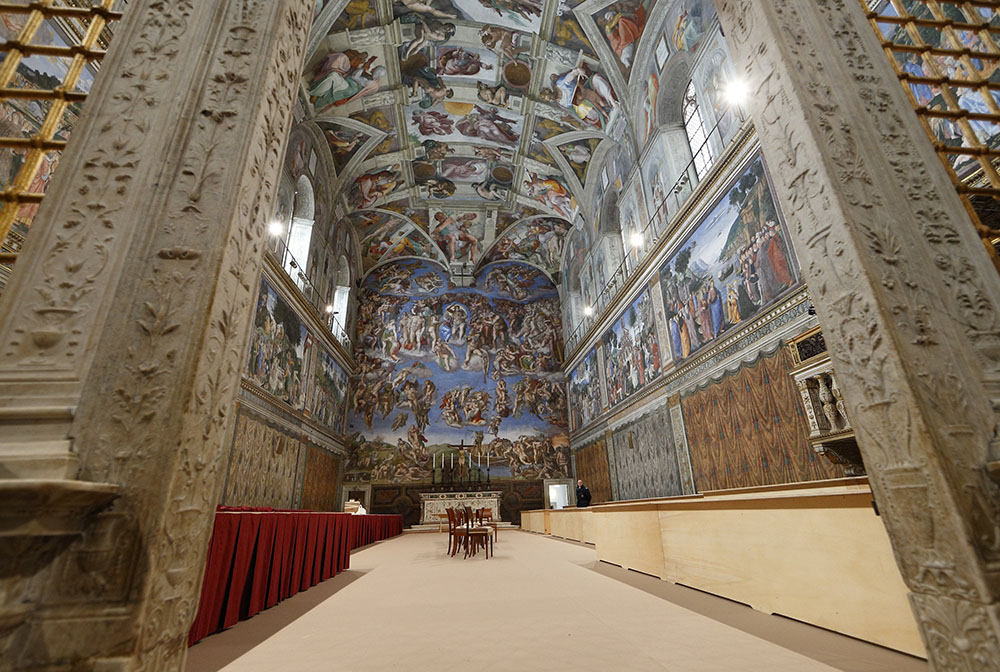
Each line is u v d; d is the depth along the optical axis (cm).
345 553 726
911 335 212
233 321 207
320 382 1730
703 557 450
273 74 246
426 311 2372
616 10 1259
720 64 995
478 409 2214
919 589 202
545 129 1731
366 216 2158
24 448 161
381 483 2066
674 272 1146
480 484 2086
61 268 186
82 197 197
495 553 900
